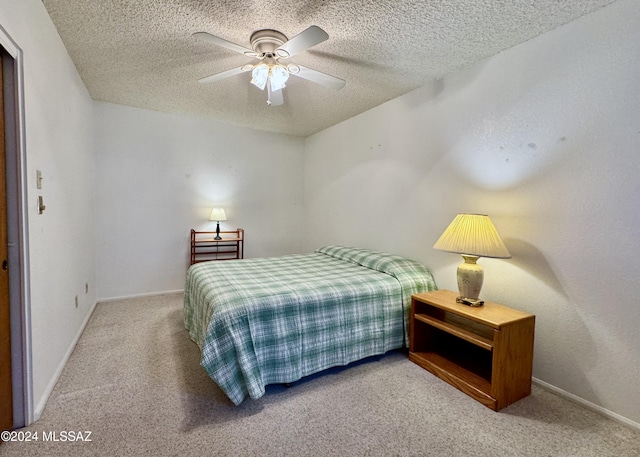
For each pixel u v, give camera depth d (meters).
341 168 3.93
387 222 3.21
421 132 2.79
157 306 3.35
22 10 1.46
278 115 3.71
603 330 1.68
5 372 1.42
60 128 2.04
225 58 2.35
